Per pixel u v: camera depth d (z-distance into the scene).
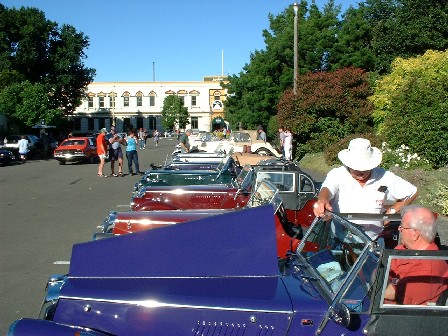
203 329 3.77
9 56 53.81
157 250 4.17
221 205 9.52
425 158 16.45
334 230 4.32
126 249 4.23
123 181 20.59
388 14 34.28
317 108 25.06
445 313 3.42
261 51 35.59
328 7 35.75
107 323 3.89
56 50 57.72
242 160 16.48
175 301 3.81
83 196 16.36
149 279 4.05
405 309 3.43
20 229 11.15
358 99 24.89
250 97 33.72
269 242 4.09
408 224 3.96
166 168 14.39
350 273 3.64
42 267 8.22
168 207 9.38
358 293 3.62
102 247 4.28
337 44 30.39
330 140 24.95
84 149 31.00
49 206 14.35
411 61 21.42
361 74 25.12
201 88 94.25
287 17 35.88
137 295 3.88
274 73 33.56
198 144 32.44
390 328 3.44
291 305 3.69
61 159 30.78
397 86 20.77
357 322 3.59
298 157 26.59
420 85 17.91
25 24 55.28
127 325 3.86
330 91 24.83
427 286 3.48
